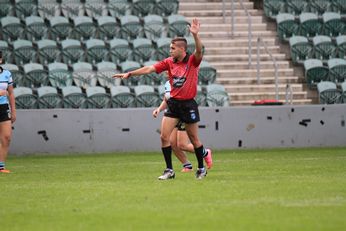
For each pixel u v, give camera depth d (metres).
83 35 90.25
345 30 95.00
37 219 32.25
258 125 75.94
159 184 43.56
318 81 87.56
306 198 37.06
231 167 55.09
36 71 82.06
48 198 38.38
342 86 85.56
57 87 81.62
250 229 29.23
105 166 58.34
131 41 89.62
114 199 37.50
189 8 97.88
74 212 33.78
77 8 93.00
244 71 88.69
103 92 80.81
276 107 76.25
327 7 98.19
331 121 77.19
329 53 91.19
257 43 88.31
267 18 96.62
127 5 94.56
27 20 89.56
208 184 43.09
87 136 73.19
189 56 45.47
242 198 37.22
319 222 30.61
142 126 74.00
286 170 52.28
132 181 45.69
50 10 92.31
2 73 53.44
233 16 93.12
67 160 65.69
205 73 84.81
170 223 30.75
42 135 72.50
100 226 30.38
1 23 88.62
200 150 46.34
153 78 84.38
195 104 45.88
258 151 72.56
